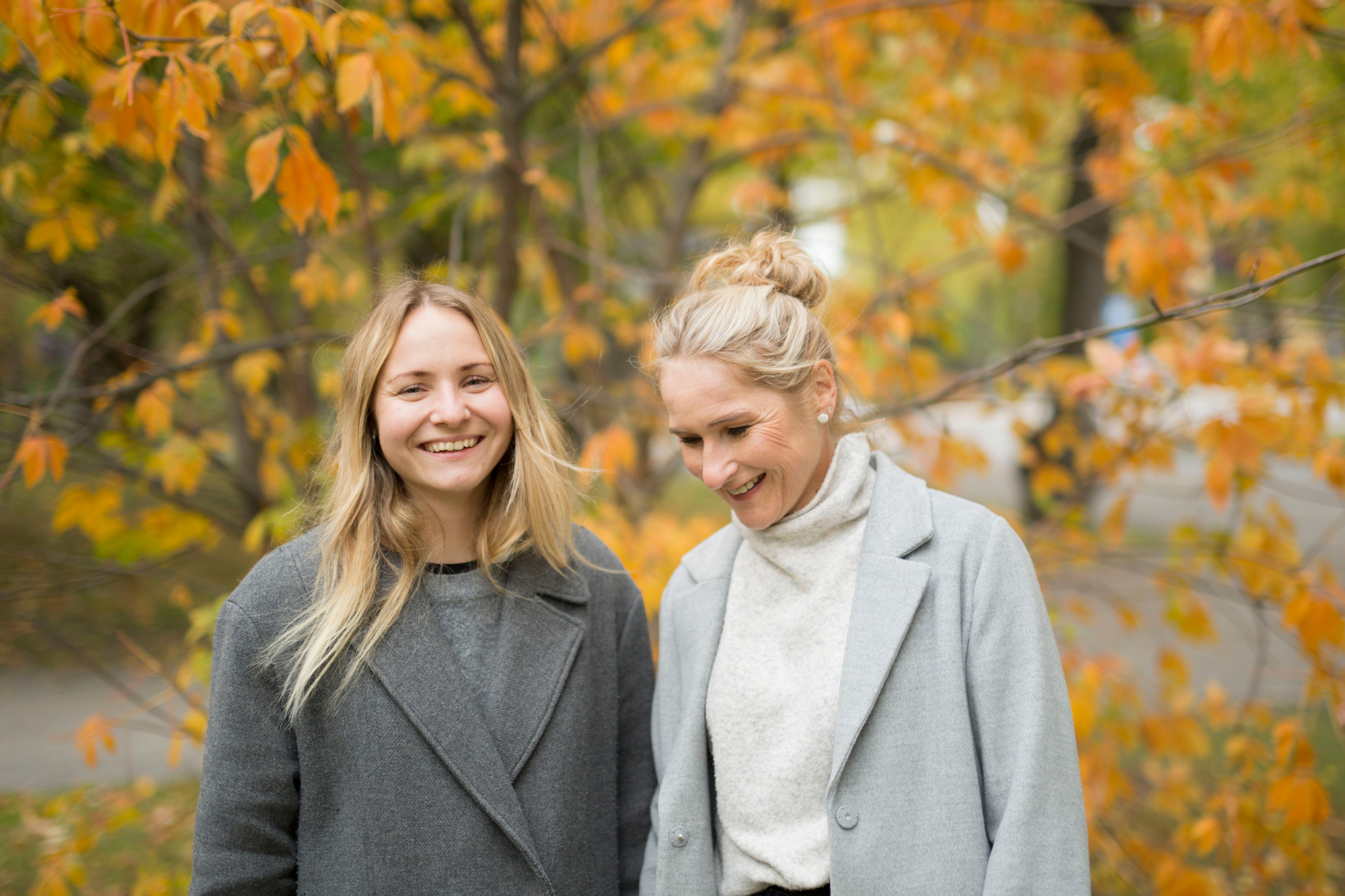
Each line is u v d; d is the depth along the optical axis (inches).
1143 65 154.6
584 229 165.0
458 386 54.3
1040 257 404.5
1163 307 104.0
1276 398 92.1
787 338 51.3
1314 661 89.5
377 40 70.8
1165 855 101.5
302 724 51.7
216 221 113.4
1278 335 102.9
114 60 74.4
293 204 65.7
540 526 57.3
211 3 71.7
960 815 47.3
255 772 51.1
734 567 58.4
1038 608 50.6
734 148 157.5
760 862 52.1
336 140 130.0
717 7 144.8
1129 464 107.3
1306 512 325.7
